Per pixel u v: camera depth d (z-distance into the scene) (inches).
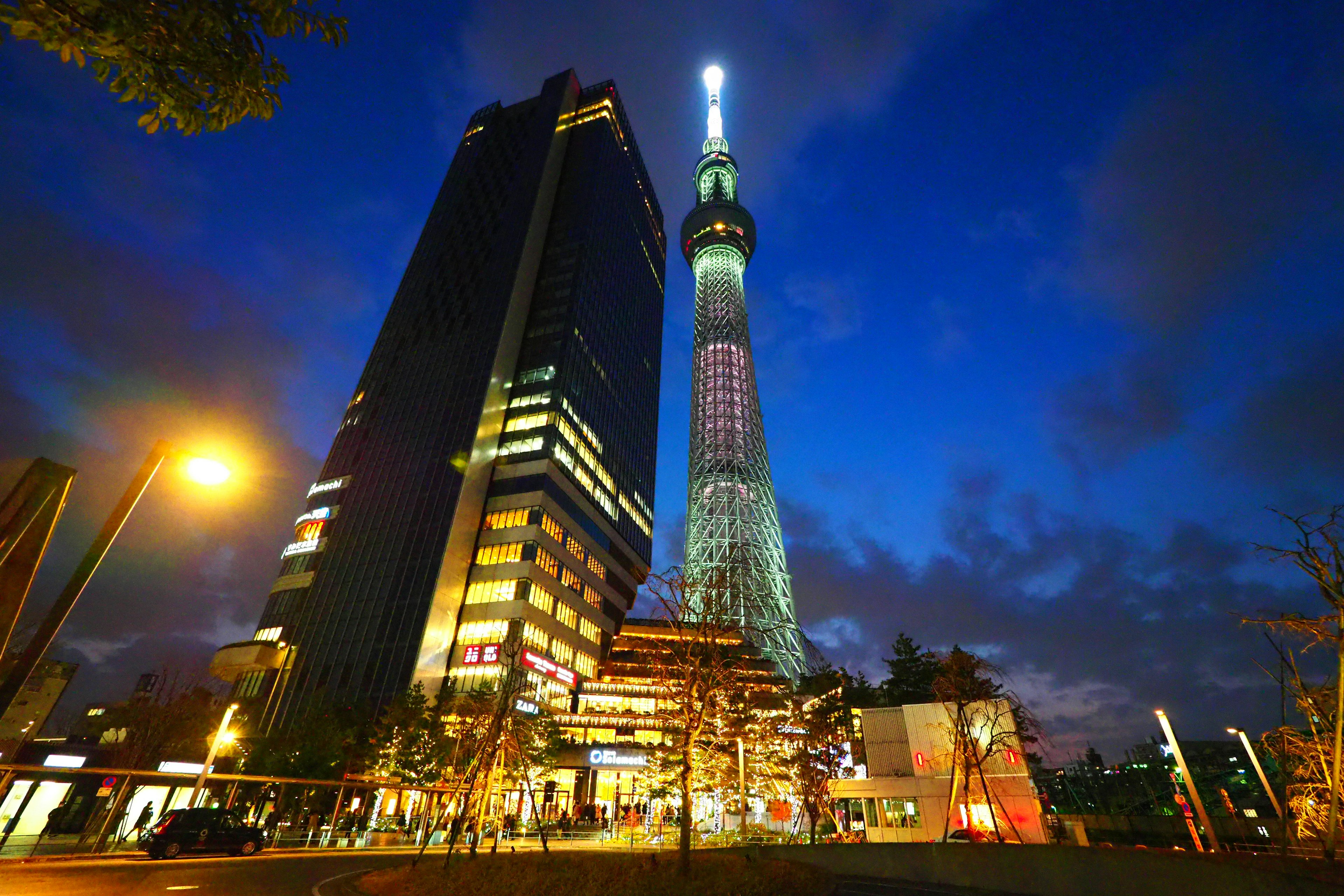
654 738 3253.0
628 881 748.0
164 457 434.0
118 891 777.6
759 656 2999.5
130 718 1978.3
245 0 265.3
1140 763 2967.5
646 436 5487.2
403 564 3457.2
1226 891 580.4
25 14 237.0
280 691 3169.3
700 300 6397.6
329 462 4261.8
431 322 4714.6
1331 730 690.8
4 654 216.2
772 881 759.7
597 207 5339.6
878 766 1617.9
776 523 4793.3
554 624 3516.2
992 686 1295.5
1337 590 537.0
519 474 3863.2
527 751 1542.8
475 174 5733.3
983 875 803.4
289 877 969.5
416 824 2050.9
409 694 2610.7
